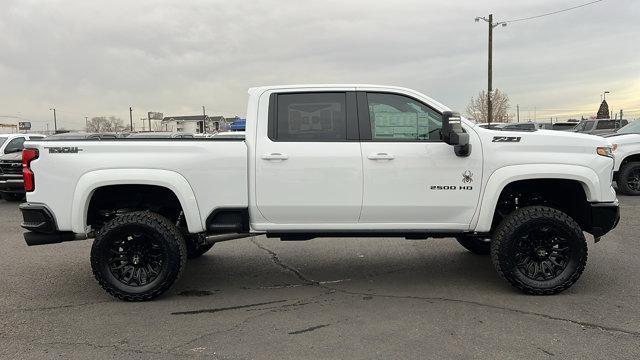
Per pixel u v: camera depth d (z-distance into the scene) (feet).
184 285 18.39
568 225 16.06
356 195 16.40
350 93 16.76
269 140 16.56
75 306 16.16
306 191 16.42
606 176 16.60
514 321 14.25
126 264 16.71
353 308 15.64
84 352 12.62
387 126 16.66
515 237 16.15
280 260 21.91
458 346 12.62
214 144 16.43
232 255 22.90
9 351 12.71
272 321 14.60
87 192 16.14
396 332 13.60
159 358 12.21
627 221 28.94
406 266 20.61
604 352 12.16
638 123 42.68
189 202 16.25
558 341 12.84
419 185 16.38
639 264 19.93
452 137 15.44
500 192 16.40
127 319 14.92
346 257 22.25
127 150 16.29
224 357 12.22
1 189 42.27
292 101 16.85
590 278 18.17
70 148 16.26
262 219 16.75
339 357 12.10
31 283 18.81
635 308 15.12
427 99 16.61
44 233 16.57
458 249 23.45
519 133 16.66
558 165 16.28
